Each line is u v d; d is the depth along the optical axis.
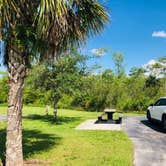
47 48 7.95
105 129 17.16
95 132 15.48
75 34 7.87
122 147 11.02
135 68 49.91
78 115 28.47
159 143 12.52
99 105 37.28
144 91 38.81
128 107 36.00
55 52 8.15
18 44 7.14
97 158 9.01
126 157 9.22
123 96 37.28
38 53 7.91
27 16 7.17
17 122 7.43
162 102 18.64
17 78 7.38
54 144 11.38
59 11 6.48
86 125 19.48
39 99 42.31
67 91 20.44
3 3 6.15
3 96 44.81
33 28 7.15
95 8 7.76
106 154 9.65
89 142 12.03
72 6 7.47
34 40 7.33
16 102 7.40
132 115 29.48
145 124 20.25
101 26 7.99
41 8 6.48
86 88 20.97
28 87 21.20
